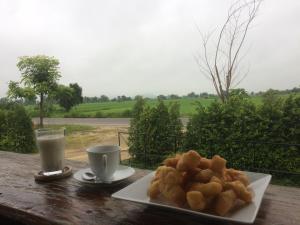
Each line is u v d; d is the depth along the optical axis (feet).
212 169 3.13
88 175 4.36
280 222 2.80
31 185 4.23
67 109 74.84
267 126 12.39
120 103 110.63
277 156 12.28
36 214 3.18
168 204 3.07
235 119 13.14
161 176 3.17
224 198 2.80
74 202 3.51
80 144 28.71
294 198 3.38
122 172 4.48
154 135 16.35
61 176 4.51
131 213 3.13
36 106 39.32
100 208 3.29
